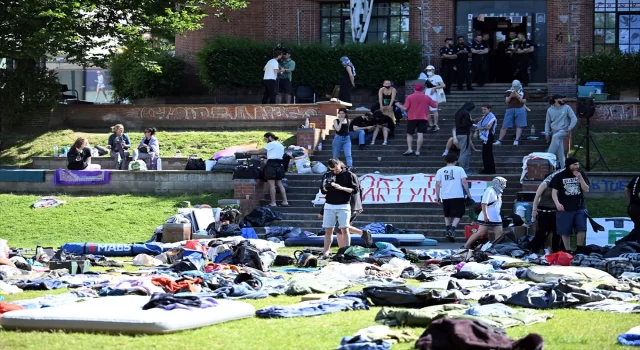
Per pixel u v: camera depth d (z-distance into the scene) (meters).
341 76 44.47
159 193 33.84
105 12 42.62
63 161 38.00
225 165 33.56
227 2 44.03
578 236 22.92
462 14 46.56
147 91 47.22
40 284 17.09
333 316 13.12
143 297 14.09
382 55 44.12
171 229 27.28
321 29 48.38
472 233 26.81
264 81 41.94
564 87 43.03
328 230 23.12
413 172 33.53
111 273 19.50
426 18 46.59
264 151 33.25
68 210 32.03
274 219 30.22
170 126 41.72
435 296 13.97
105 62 43.31
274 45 45.44
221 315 12.55
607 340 11.18
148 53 43.50
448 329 10.38
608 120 38.16
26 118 42.25
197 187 33.62
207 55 45.72
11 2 41.50
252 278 16.94
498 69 45.38
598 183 30.53
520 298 14.05
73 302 14.58
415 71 44.09
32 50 40.47
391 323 12.35
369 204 31.55
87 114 42.72
